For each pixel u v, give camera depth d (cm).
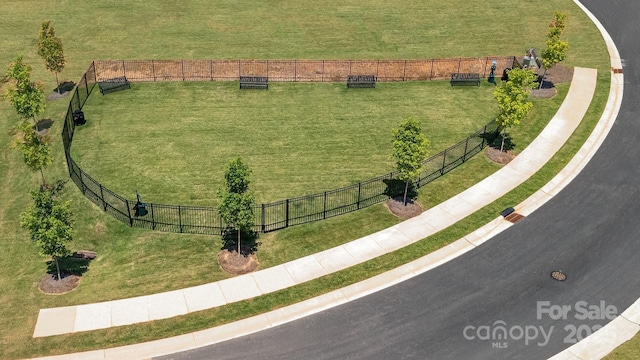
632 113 3622
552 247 2672
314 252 2669
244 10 5112
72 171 3150
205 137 3481
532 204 2934
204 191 3050
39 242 2383
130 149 3372
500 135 3478
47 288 2488
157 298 2434
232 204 2469
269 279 2530
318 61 4169
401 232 2780
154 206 2923
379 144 3425
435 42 4594
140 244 2727
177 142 3434
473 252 2659
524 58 4084
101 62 4175
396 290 2475
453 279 2523
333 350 2223
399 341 2256
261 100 3866
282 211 2900
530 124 3559
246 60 4238
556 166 3200
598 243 2688
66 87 4047
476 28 4788
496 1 5216
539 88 3884
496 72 4172
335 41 4612
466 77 4066
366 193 3030
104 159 3291
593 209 2888
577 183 3066
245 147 3391
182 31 4766
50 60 3903
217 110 3753
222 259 2625
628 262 2588
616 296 2430
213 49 4491
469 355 2194
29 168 3269
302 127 3578
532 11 5022
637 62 4194
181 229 2795
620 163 3200
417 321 2336
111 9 5144
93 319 2341
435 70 4125
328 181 3120
